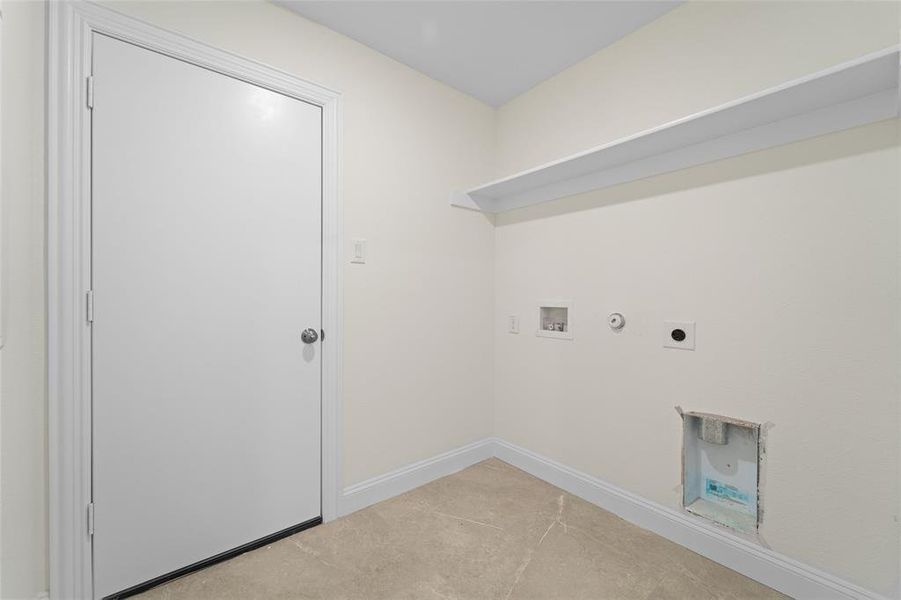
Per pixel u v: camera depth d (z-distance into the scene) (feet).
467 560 4.71
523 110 7.33
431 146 6.82
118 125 4.07
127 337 4.15
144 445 4.25
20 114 3.37
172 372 4.42
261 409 5.03
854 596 3.79
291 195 5.27
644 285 5.45
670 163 5.11
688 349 5.00
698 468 5.05
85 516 3.91
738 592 4.21
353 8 5.21
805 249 4.09
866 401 3.75
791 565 4.16
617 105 5.80
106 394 4.03
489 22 5.47
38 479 3.67
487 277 7.75
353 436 5.84
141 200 4.21
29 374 3.56
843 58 3.83
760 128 4.34
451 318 7.13
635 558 4.75
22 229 3.45
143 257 4.23
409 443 6.52
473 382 7.50
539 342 6.98
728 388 4.65
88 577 3.92
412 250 6.55
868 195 3.73
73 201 3.83
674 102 5.13
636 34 5.57
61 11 3.77
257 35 4.97
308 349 5.42
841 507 3.88
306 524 5.37
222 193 4.73
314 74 5.45
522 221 7.31
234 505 4.83
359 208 5.90
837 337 3.91
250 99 4.93
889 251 3.62
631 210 5.61
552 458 6.73
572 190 6.32
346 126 5.77
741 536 4.52
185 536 4.50
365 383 5.98
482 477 6.92
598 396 6.03
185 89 4.47
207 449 4.65
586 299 6.21
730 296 4.63
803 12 4.08
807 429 4.09
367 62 5.99
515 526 5.42
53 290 3.74
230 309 4.81
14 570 3.31
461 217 7.29
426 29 5.62
